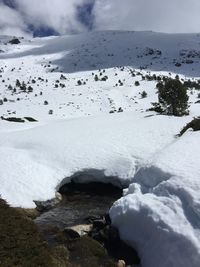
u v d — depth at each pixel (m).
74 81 198.75
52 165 27.30
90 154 28.62
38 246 15.69
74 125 41.88
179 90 52.09
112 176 25.91
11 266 13.55
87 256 16.03
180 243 13.62
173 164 19.06
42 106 130.88
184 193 15.61
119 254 16.31
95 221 19.05
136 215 16.50
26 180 24.41
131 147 29.69
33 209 21.62
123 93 158.12
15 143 33.75
